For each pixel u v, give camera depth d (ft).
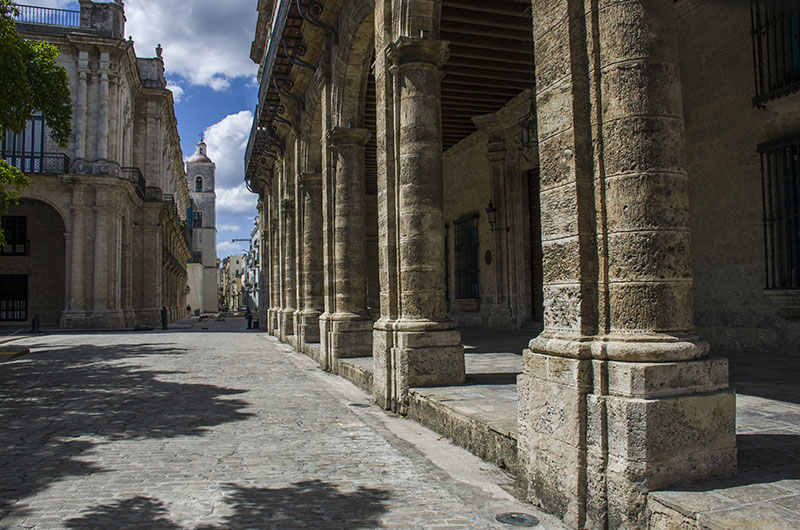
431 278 22.89
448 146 59.62
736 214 28.76
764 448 12.03
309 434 19.15
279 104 52.54
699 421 10.40
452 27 35.19
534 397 12.69
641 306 10.91
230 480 14.30
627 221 11.15
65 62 91.86
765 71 26.89
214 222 247.50
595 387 11.07
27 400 25.68
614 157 11.39
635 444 10.10
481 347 35.42
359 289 34.68
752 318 28.02
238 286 383.86
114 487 13.76
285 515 11.96
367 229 80.38
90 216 90.79
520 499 12.76
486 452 15.55
